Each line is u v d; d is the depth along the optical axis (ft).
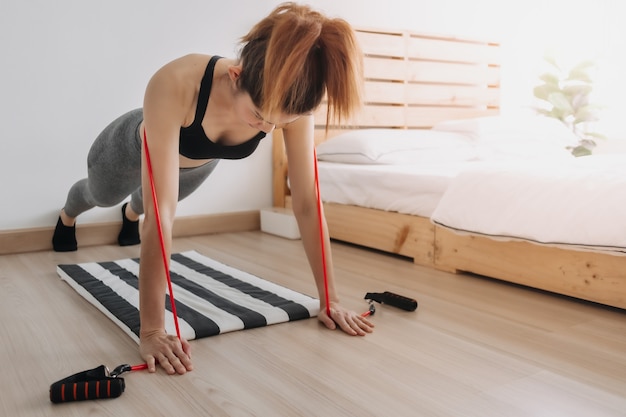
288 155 5.48
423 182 8.21
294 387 4.23
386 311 6.12
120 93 9.78
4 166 9.02
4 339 5.28
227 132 4.91
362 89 3.90
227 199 11.05
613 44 12.82
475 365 4.67
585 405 3.97
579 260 6.31
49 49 9.16
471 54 13.69
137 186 7.04
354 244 9.90
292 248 9.46
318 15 3.79
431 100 13.14
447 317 5.92
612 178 6.10
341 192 9.82
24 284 7.24
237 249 9.38
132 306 5.96
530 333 5.45
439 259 7.98
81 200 8.33
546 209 6.40
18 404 4.00
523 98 14.67
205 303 6.10
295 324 5.67
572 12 13.50
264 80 3.63
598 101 13.16
